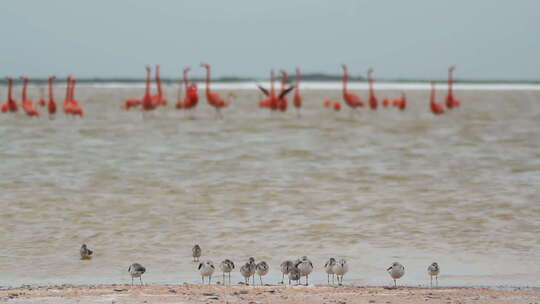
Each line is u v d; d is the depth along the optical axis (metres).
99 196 29.52
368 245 21.52
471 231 23.41
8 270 18.62
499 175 35.78
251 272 17.03
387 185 32.69
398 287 16.47
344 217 25.62
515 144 50.25
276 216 25.80
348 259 19.88
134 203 28.08
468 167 38.72
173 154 43.69
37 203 27.97
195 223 24.61
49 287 16.31
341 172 36.78
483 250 20.86
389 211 26.69
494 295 15.55
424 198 29.33
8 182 32.84
